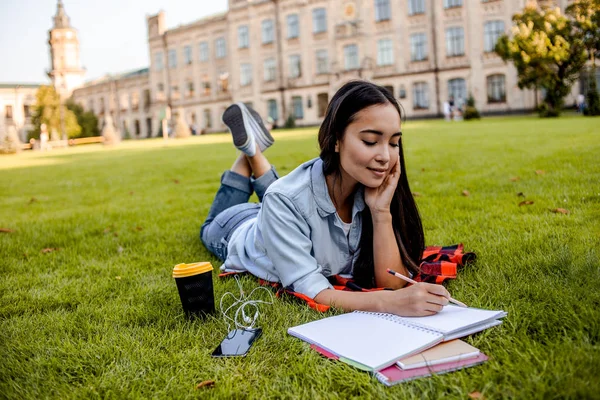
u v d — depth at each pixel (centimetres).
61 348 169
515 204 357
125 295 228
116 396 139
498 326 159
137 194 637
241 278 235
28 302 224
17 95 5675
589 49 2278
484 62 2880
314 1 3431
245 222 252
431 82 3044
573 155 613
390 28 3141
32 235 386
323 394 132
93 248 333
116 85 5262
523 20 2342
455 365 137
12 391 144
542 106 2255
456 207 371
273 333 171
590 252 219
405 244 207
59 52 5738
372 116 170
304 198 193
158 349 165
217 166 975
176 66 4544
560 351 138
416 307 164
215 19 4141
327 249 203
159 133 4766
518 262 220
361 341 152
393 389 130
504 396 121
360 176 177
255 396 134
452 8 2933
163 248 318
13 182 955
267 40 3738
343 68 3325
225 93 4200
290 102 3669
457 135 1287
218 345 164
